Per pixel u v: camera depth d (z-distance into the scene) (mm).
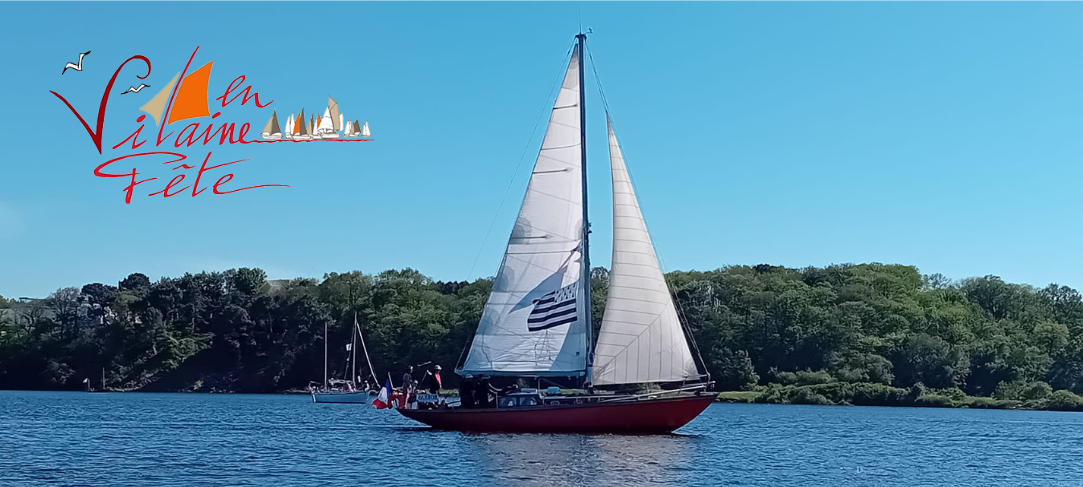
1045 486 45594
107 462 48125
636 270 55375
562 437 55000
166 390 171375
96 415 89000
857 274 161375
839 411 111938
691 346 143125
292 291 176375
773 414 100375
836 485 43688
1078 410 126562
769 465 49125
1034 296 163250
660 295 55531
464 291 170125
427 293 173875
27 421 78375
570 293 56000
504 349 56812
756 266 183375
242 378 170250
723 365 140625
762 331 144250
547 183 56656
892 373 136875
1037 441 69812
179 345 171875
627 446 52094
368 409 107000
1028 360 135125
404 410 59688
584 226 56250
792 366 141500
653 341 55031
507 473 43188
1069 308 160250
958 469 50938
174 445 56625
